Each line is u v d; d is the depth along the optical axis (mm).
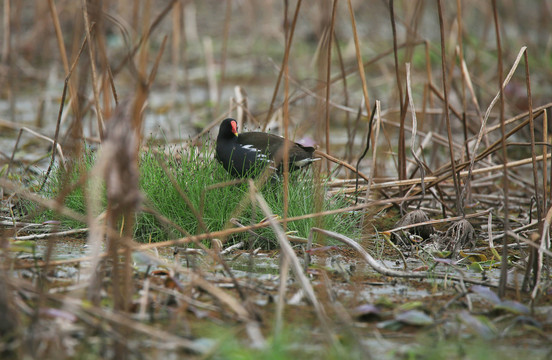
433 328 6867
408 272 8516
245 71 25969
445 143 14094
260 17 31281
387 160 15234
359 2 27125
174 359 5965
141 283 7605
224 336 6078
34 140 16719
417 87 22047
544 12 25812
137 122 5770
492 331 6684
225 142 10898
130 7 25891
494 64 24422
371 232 10781
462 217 10094
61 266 8281
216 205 10125
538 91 22109
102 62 8195
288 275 8461
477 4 24641
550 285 8328
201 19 32969
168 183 10250
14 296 6602
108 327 6316
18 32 20938
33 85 23062
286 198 8789
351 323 6902
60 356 5754
